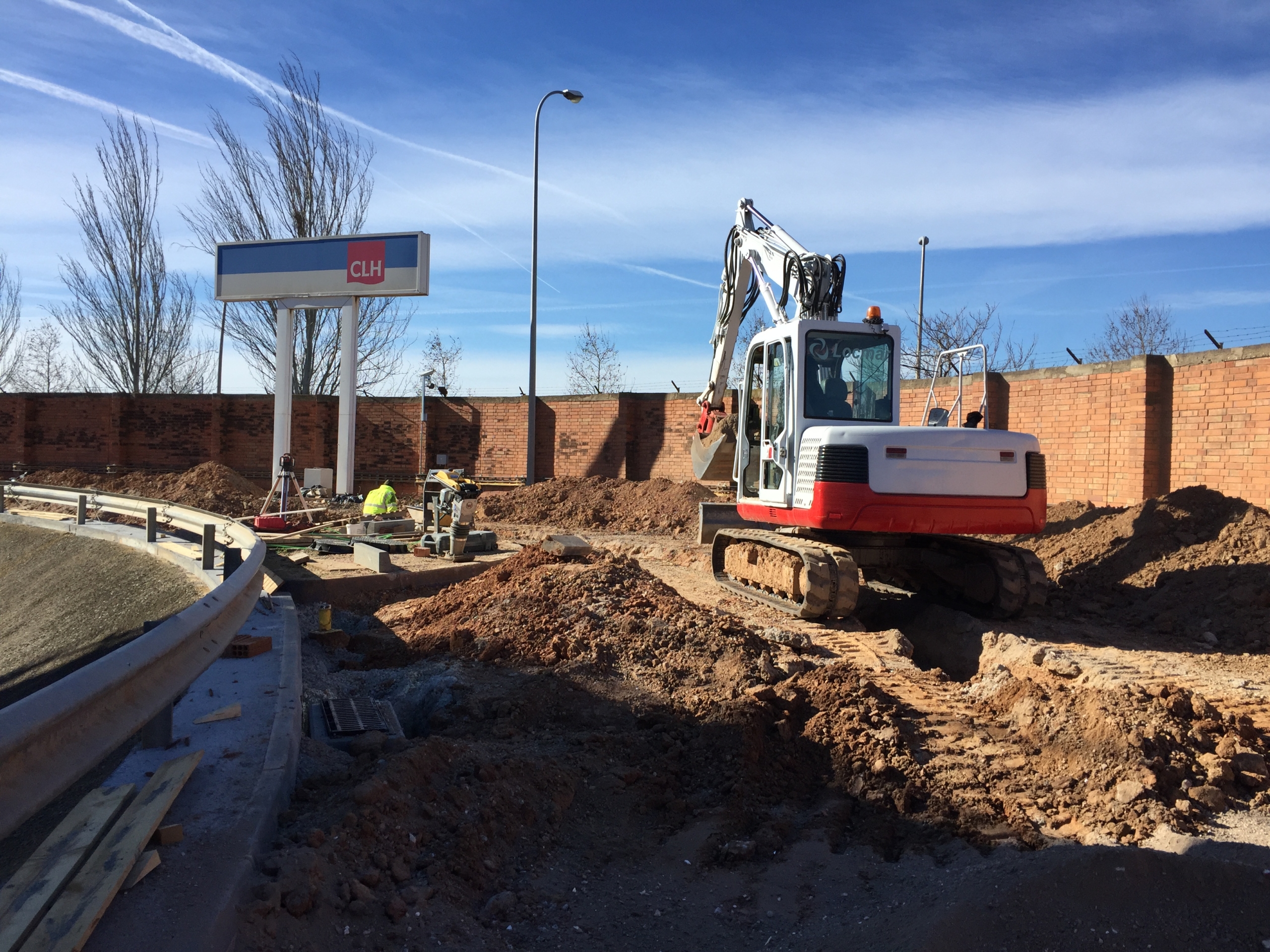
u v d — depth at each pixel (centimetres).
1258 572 962
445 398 2630
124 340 3356
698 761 524
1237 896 332
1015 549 982
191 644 427
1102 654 817
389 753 465
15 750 260
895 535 1061
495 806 425
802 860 416
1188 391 1329
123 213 3325
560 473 2483
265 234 3098
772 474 1012
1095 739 535
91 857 309
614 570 884
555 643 719
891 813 469
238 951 280
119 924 276
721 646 705
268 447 2717
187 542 1335
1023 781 507
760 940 351
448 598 937
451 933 334
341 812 383
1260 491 1212
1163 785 484
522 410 2533
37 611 1430
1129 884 334
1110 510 1358
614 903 381
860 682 633
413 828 393
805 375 962
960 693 685
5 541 1831
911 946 299
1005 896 326
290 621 731
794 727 569
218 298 2088
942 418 1085
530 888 381
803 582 910
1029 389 1612
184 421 2762
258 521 1548
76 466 2841
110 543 1549
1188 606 966
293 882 317
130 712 339
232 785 391
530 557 980
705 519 1287
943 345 3491
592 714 604
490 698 621
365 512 1530
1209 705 602
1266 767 523
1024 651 777
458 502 1219
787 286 1045
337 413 2678
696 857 420
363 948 311
